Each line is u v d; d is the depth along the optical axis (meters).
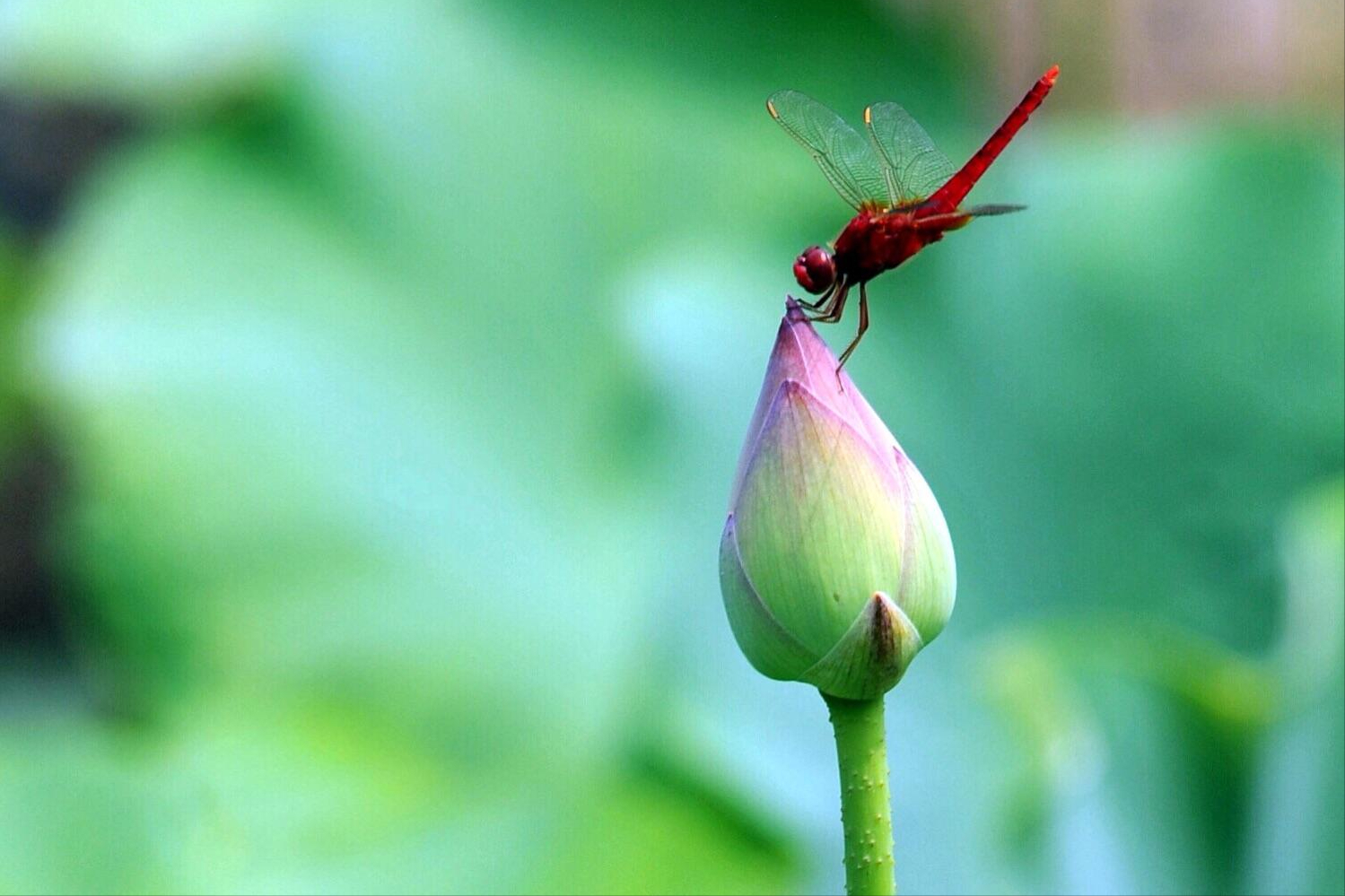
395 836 1.02
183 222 1.39
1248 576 1.14
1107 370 1.22
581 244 1.40
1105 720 0.99
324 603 1.29
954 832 0.99
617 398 1.27
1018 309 1.24
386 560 1.30
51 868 0.99
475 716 1.24
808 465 0.80
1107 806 0.98
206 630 1.29
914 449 1.17
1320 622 0.99
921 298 1.24
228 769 1.18
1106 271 1.25
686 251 1.35
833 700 0.81
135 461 1.31
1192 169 1.28
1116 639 1.04
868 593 0.80
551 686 1.23
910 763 1.01
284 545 1.31
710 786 1.03
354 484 1.33
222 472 1.32
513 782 1.18
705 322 1.22
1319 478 1.16
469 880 0.99
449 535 1.31
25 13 1.40
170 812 1.02
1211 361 1.21
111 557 1.31
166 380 1.33
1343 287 1.21
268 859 1.00
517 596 1.28
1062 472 1.18
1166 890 0.97
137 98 1.40
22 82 1.36
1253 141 1.29
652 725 1.06
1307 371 1.20
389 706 1.25
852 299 1.23
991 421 1.20
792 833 1.02
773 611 0.80
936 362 1.21
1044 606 1.13
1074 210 1.28
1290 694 0.98
